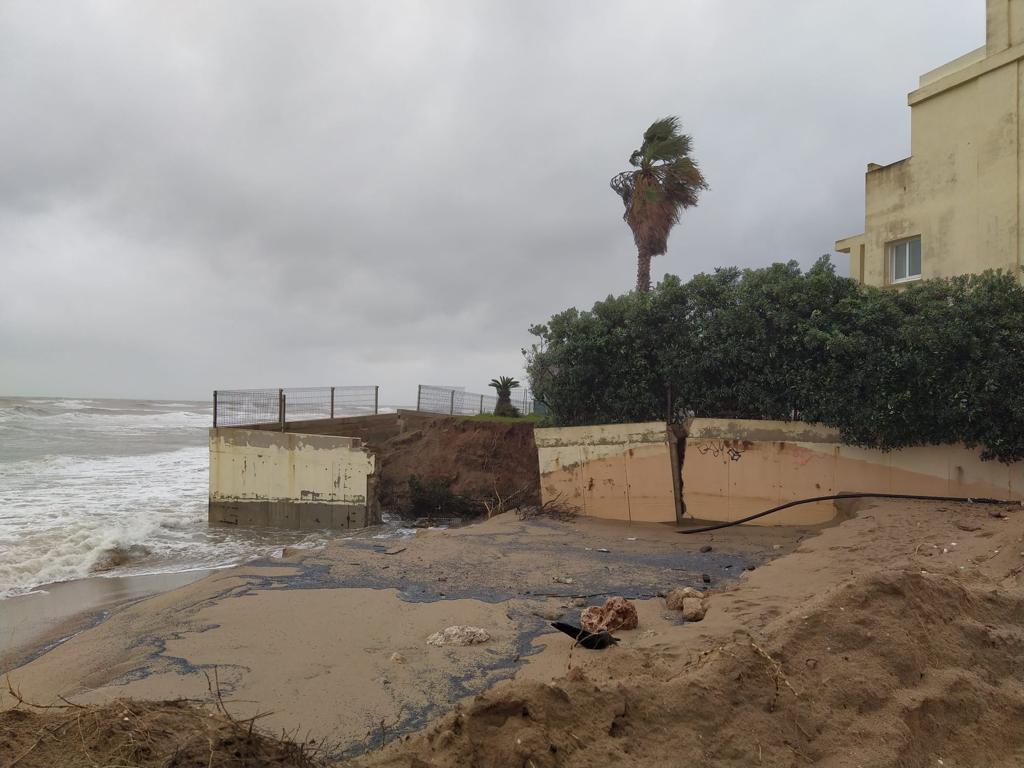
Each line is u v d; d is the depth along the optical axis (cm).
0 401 6588
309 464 1820
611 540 1243
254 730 446
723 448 1409
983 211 1548
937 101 1659
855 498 1305
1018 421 1138
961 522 1020
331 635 695
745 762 381
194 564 1359
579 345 1593
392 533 1714
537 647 645
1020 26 1496
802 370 1358
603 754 371
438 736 387
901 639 478
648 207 2400
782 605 680
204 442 4000
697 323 1541
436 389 2558
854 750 394
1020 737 442
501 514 1638
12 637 866
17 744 354
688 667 495
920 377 1213
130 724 381
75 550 1391
